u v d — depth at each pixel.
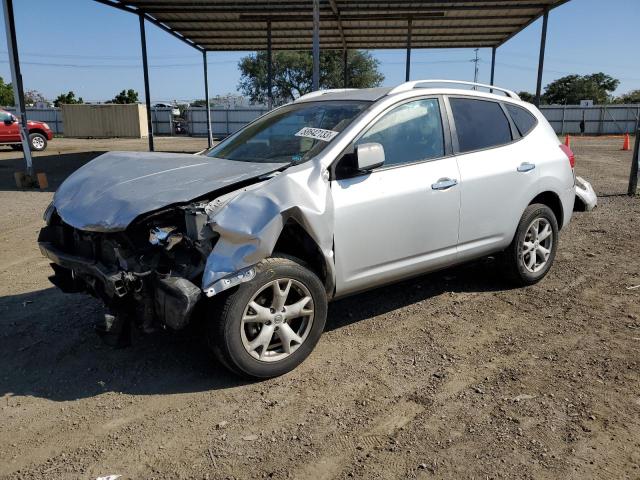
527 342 4.14
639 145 10.34
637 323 4.44
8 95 64.62
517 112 5.21
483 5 14.40
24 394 3.53
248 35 18.58
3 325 4.58
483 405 3.29
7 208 10.09
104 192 3.69
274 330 3.59
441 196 4.29
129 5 14.57
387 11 15.68
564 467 2.71
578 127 42.25
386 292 5.25
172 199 3.32
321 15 15.73
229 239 3.26
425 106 4.43
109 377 3.72
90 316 4.73
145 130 43.09
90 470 2.78
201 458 2.85
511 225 4.91
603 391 3.42
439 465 2.75
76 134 41.62
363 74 48.28
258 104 52.06
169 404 3.38
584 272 5.78
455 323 4.52
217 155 4.59
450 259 4.52
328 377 3.66
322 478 2.68
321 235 3.59
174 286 3.20
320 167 3.70
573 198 5.57
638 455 2.80
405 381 3.60
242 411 3.28
